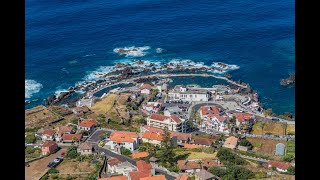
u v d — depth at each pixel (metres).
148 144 125.31
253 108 157.00
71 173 108.94
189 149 121.94
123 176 104.69
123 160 115.88
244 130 137.88
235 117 143.88
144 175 102.88
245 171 103.94
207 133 137.75
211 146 125.00
